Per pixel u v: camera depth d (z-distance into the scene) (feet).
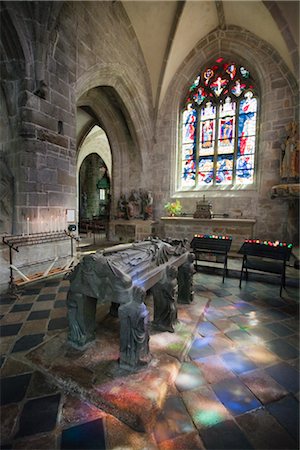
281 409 5.08
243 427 4.63
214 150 25.44
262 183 22.00
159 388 5.38
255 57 21.93
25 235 13.39
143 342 6.20
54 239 15.19
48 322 8.82
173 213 25.16
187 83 26.37
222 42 23.57
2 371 6.06
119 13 20.38
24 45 12.63
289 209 20.07
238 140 24.25
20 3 12.25
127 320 6.05
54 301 10.84
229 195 23.72
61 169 15.62
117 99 23.90
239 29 22.35
